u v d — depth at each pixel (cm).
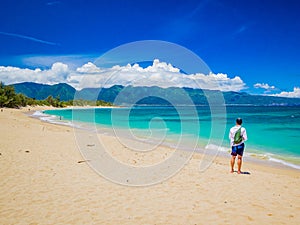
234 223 480
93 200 578
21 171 775
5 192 608
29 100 8156
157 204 566
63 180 710
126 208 541
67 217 491
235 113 5244
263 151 1381
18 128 1934
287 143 1644
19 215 495
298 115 4456
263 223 481
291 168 1002
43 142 1309
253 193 648
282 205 570
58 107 8900
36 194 602
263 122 3103
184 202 580
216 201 589
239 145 852
